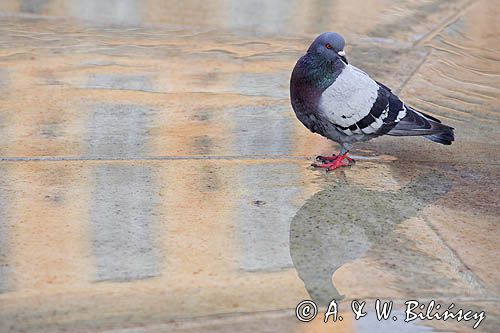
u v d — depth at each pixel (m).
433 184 11.36
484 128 13.67
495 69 16.89
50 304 8.12
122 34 17.73
